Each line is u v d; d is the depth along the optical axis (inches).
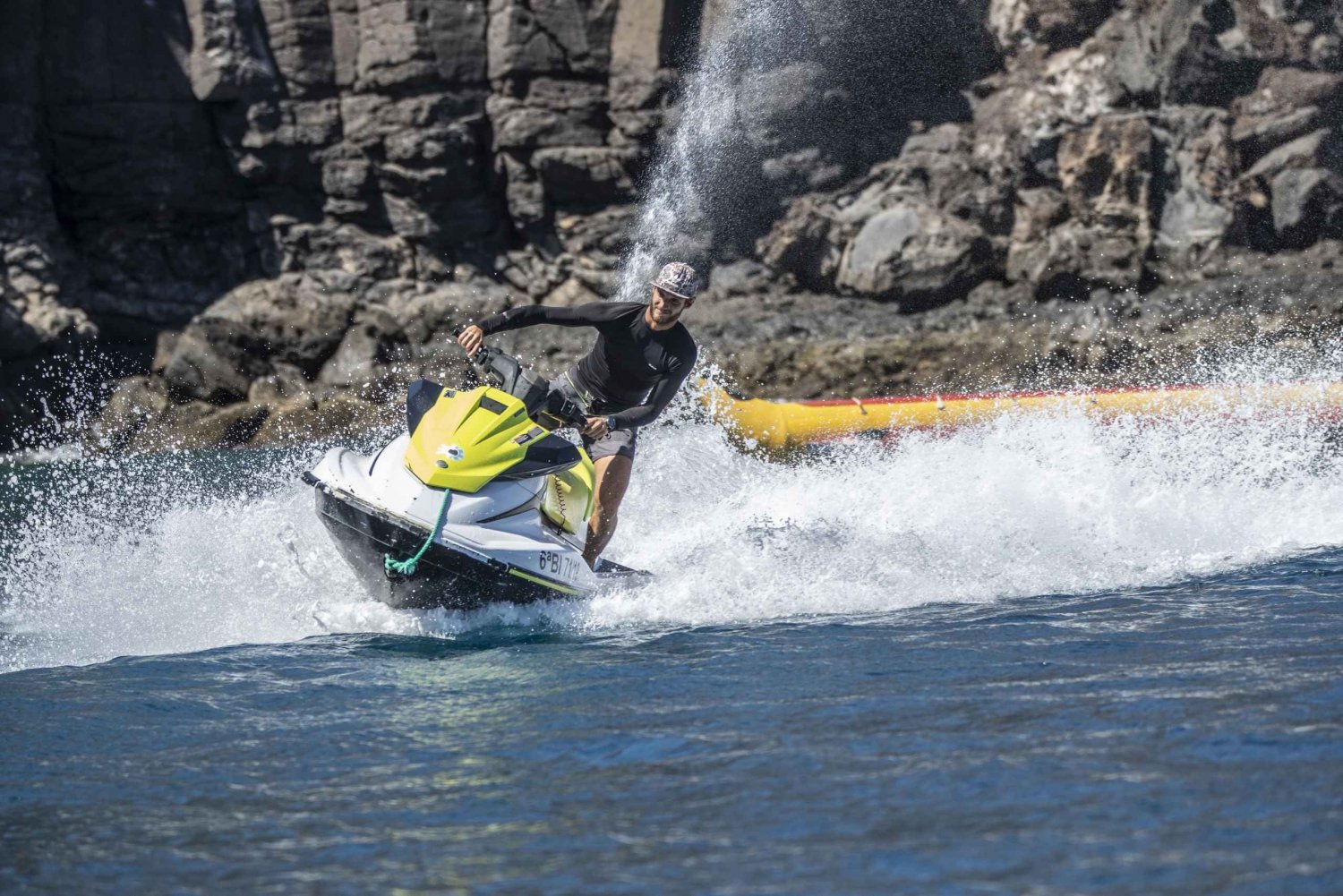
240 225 3393.2
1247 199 3324.3
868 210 3388.3
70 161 3253.0
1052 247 3282.5
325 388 3144.7
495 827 501.7
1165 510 1198.9
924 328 3230.8
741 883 438.6
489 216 3462.1
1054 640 788.6
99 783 575.2
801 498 1284.4
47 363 3063.5
